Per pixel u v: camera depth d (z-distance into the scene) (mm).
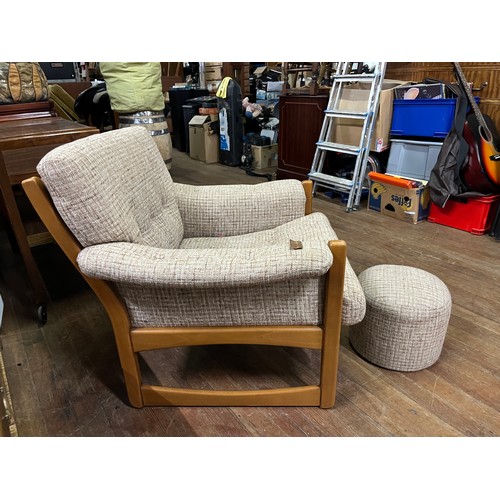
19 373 1562
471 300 1949
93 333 1794
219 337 1241
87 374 1557
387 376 1501
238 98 4488
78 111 3928
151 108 3320
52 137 1646
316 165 3518
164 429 1312
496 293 2004
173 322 1236
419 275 1588
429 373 1510
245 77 5180
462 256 2389
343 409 1364
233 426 1318
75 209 1066
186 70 6137
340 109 3283
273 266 1033
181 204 1696
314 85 3451
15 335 1787
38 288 1812
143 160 1465
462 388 1436
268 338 1239
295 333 1228
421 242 2594
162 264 1055
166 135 3504
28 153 2176
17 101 2240
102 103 3746
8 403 1234
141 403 1385
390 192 3000
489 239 2613
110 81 3168
